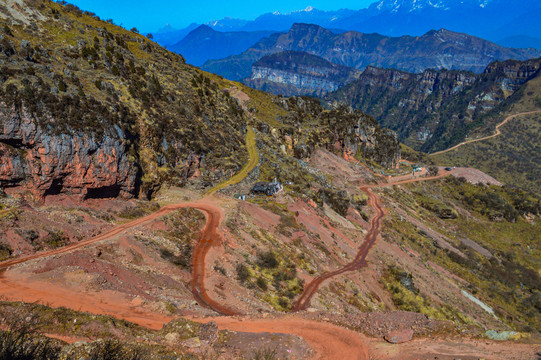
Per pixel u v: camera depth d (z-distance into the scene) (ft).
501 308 280.72
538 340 72.69
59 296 83.51
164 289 112.06
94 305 82.84
